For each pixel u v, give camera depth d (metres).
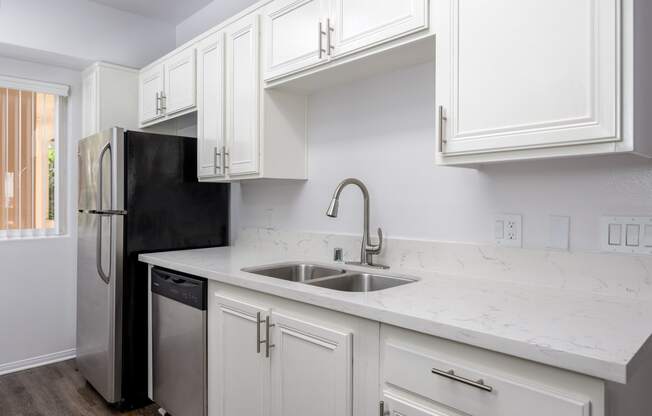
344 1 1.69
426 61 1.75
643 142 1.08
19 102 3.04
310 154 2.34
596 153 1.07
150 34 3.38
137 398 2.40
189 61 2.62
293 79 2.00
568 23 1.10
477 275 1.62
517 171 1.54
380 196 1.99
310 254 2.30
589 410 0.83
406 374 1.13
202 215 2.74
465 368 1.01
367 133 2.04
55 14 2.90
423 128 1.81
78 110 3.28
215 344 1.87
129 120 3.12
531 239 1.51
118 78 3.07
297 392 1.45
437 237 1.78
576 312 1.14
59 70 3.19
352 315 1.28
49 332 3.14
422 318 1.08
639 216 1.28
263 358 1.59
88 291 2.61
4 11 2.70
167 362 2.19
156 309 2.29
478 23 1.27
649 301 1.25
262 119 2.15
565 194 1.43
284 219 2.52
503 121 1.22
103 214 2.42
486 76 1.25
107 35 3.14
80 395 2.58
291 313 1.48
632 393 1.00
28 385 2.73
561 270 1.42
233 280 1.70
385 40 1.54
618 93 1.03
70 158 3.25
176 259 2.20
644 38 1.09
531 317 1.09
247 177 2.26
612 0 1.03
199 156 2.56
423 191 1.82
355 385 1.27
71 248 3.25
